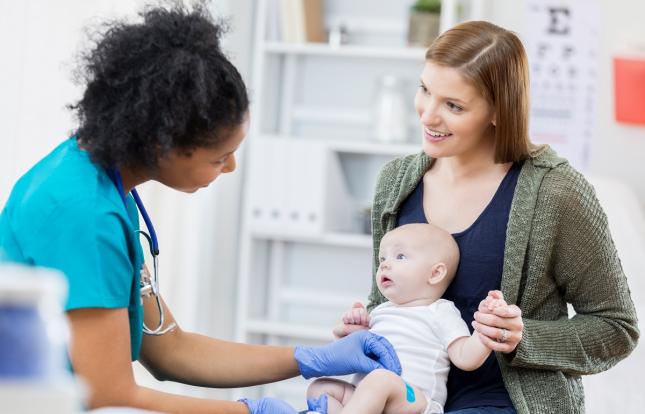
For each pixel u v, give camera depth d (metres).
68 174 1.51
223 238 3.85
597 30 3.83
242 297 3.77
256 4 4.04
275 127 4.02
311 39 3.86
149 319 1.81
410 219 1.94
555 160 1.83
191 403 1.58
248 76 4.02
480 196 1.86
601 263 1.80
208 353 1.86
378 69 3.96
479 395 1.80
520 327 1.64
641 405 2.56
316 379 1.83
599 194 3.43
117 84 1.50
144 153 1.51
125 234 1.54
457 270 1.85
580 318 1.82
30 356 0.74
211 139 1.51
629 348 1.84
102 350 1.46
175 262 3.43
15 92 2.44
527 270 1.79
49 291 0.75
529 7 3.86
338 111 3.99
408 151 3.68
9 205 1.57
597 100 3.84
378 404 1.65
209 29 1.54
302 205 3.71
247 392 3.85
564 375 1.81
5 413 0.72
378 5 3.96
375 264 2.02
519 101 1.78
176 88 1.47
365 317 1.92
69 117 2.57
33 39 2.48
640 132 3.81
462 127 1.76
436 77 1.76
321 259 4.02
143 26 1.53
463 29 1.79
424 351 1.77
